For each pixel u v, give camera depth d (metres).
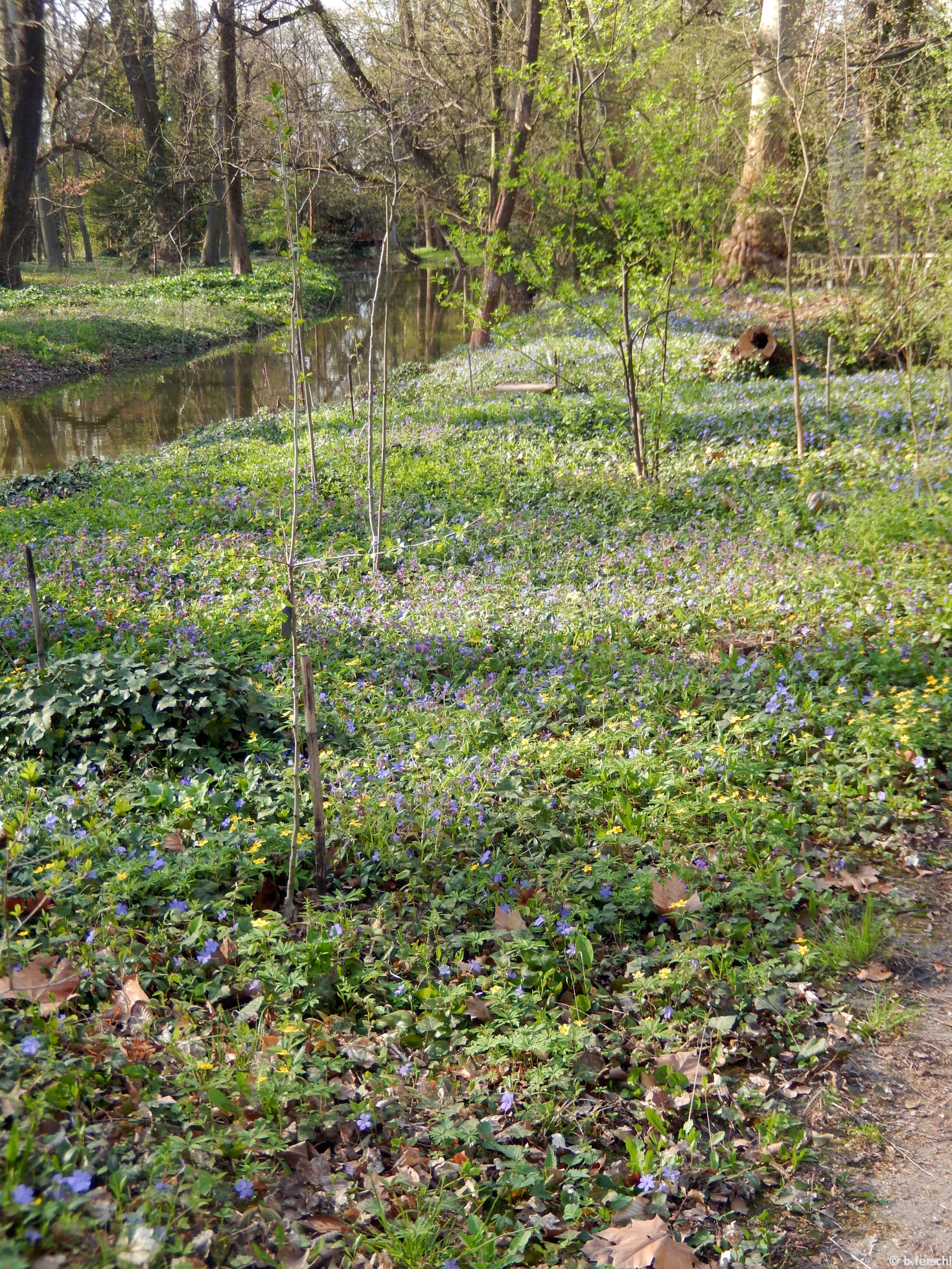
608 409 14.28
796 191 14.56
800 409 12.25
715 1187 3.24
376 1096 3.45
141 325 29.67
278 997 3.85
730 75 19.86
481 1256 2.83
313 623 7.97
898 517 8.70
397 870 4.89
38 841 4.59
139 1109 3.05
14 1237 2.34
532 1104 3.49
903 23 13.63
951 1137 3.44
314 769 4.46
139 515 11.56
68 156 53.34
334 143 16.95
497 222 20.86
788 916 4.54
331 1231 2.86
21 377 23.84
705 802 5.18
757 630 7.34
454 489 11.85
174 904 4.21
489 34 24.09
